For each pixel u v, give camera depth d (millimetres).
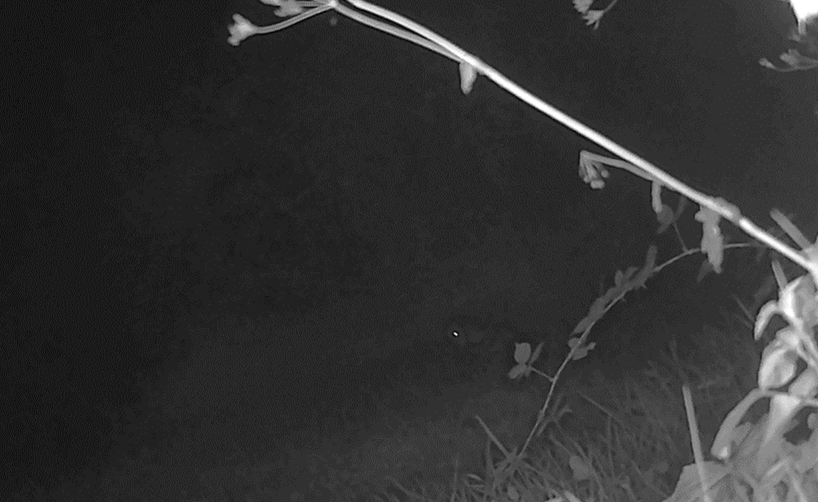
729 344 2258
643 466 2016
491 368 3406
